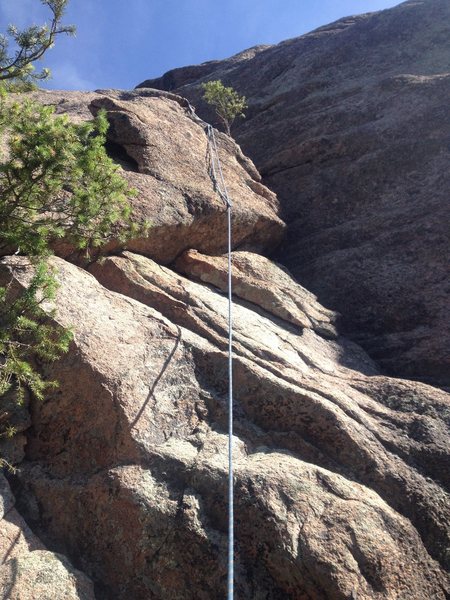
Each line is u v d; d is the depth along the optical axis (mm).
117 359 6129
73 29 6598
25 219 6406
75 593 4629
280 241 11172
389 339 8992
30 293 5453
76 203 6359
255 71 19500
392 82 12750
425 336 8703
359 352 8727
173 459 5371
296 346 7762
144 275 7977
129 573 4867
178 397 6105
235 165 11617
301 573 4535
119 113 10180
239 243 10352
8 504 5312
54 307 6484
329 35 18875
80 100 14438
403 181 10891
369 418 6316
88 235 6980
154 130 10500
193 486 5164
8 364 5293
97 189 6340
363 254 10180
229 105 15664
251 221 10172
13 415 5918
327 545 4664
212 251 9789
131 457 5402
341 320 9539
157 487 5168
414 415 6449
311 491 5094
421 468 5777
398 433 6152
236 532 4828
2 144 8016
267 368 6691
